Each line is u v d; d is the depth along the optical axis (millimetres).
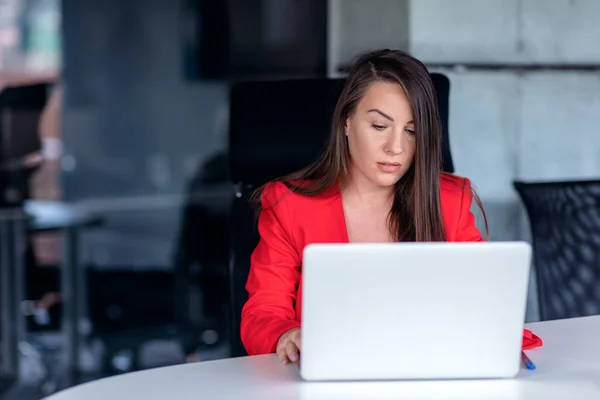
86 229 5039
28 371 4508
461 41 3174
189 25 5078
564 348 1691
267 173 2203
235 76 5074
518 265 1407
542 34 3273
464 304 1424
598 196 2434
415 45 3117
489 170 3246
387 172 1879
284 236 1964
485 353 1464
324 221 1959
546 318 2361
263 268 1933
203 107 5168
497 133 3244
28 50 4859
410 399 1396
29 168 4824
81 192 4977
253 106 2199
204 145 5207
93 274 5074
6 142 4777
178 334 5004
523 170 3289
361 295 1404
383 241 2016
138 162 5145
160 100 5148
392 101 1843
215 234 5168
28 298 4730
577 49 3316
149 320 5090
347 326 1427
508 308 1437
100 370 4645
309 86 2205
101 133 5047
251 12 4969
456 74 3174
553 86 3301
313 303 1406
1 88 4809
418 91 1850
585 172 3354
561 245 2393
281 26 4879
